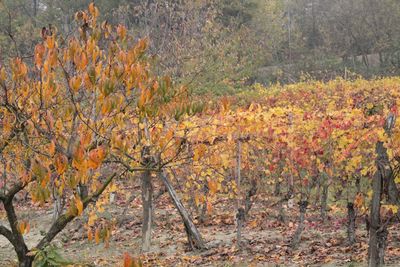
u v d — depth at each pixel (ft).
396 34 155.94
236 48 108.68
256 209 53.26
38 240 48.75
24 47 80.43
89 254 42.01
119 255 41.52
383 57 165.99
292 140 35.37
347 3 168.14
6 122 19.08
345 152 33.50
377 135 27.89
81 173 16.46
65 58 17.58
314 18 189.67
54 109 19.36
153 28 76.89
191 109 19.98
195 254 40.52
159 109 19.36
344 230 44.78
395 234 40.75
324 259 35.86
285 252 38.99
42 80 17.80
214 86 80.74
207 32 90.07
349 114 33.53
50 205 61.87
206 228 49.47
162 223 52.31
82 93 18.94
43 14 137.49
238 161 38.34
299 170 39.27
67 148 18.24
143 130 25.93
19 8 130.52
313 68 150.41
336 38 167.02
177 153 20.63
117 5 135.03
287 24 199.52
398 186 32.68
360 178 36.73
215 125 30.89
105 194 31.40
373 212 27.48
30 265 19.52
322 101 58.75
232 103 69.56
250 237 44.47
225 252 39.78
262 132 35.37
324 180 39.88
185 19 89.97
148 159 27.14
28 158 21.56
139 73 17.19
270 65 163.32
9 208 19.40
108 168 32.60
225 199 56.44
